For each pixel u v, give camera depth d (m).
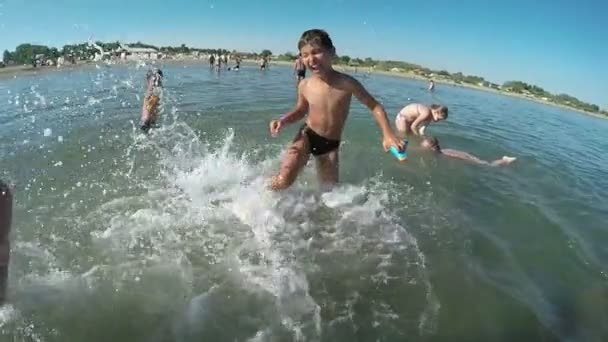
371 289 1.34
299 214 1.81
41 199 1.82
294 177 1.95
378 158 2.77
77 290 1.25
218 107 4.41
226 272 1.38
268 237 1.61
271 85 7.69
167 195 1.93
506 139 4.21
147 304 1.21
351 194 2.06
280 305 1.24
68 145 2.61
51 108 3.91
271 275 1.38
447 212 1.98
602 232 1.96
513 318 1.25
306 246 1.57
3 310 1.13
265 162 2.49
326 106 1.99
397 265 1.48
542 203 2.25
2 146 2.53
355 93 2.00
